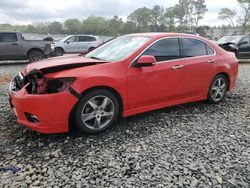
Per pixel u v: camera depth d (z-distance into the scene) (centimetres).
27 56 1345
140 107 454
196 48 527
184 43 507
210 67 539
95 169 320
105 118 419
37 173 312
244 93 688
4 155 348
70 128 421
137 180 301
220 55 566
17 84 433
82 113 392
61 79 371
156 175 311
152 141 394
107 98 409
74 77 377
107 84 401
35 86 384
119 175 309
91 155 351
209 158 350
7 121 455
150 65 430
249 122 479
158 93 466
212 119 489
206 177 309
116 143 385
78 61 428
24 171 315
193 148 376
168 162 338
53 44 1497
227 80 587
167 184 295
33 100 363
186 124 461
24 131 417
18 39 1313
